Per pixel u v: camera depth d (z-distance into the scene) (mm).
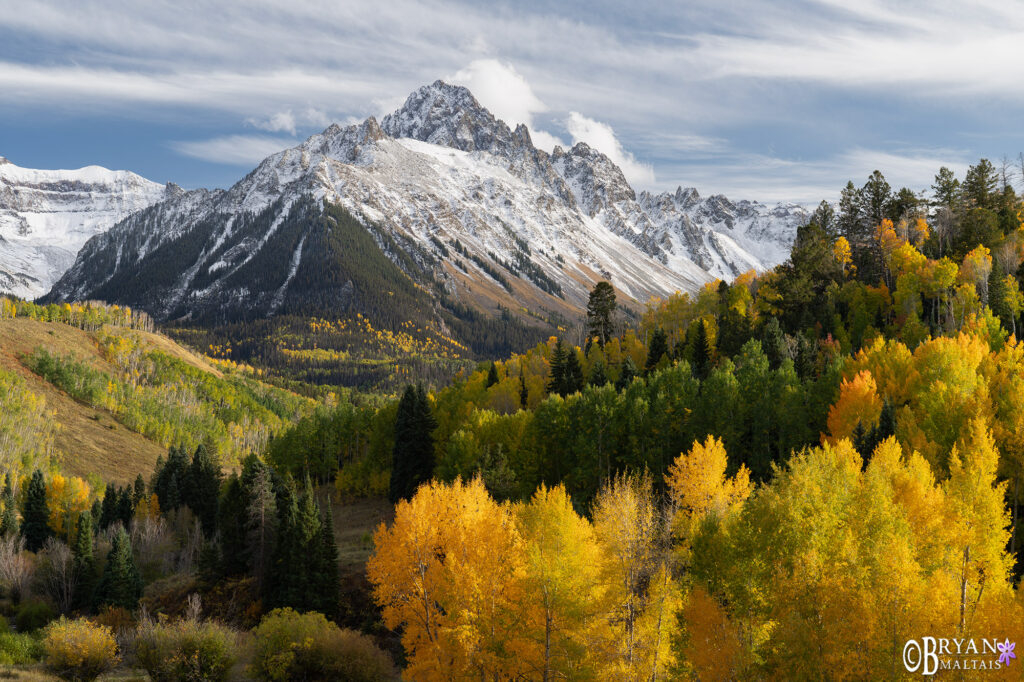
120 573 75875
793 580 28797
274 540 69125
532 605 34969
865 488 32062
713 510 45312
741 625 30984
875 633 25922
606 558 36938
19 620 75375
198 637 47688
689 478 51625
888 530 30469
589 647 33781
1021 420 52906
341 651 49375
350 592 63625
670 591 36250
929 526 35250
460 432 85062
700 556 37219
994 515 37000
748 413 74062
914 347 93812
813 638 26359
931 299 105688
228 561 77125
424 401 94312
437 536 43594
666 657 34844
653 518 40938
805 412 70500
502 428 85312
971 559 35094
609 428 76375
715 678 29312
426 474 93000
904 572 28016
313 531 62719
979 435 48250
